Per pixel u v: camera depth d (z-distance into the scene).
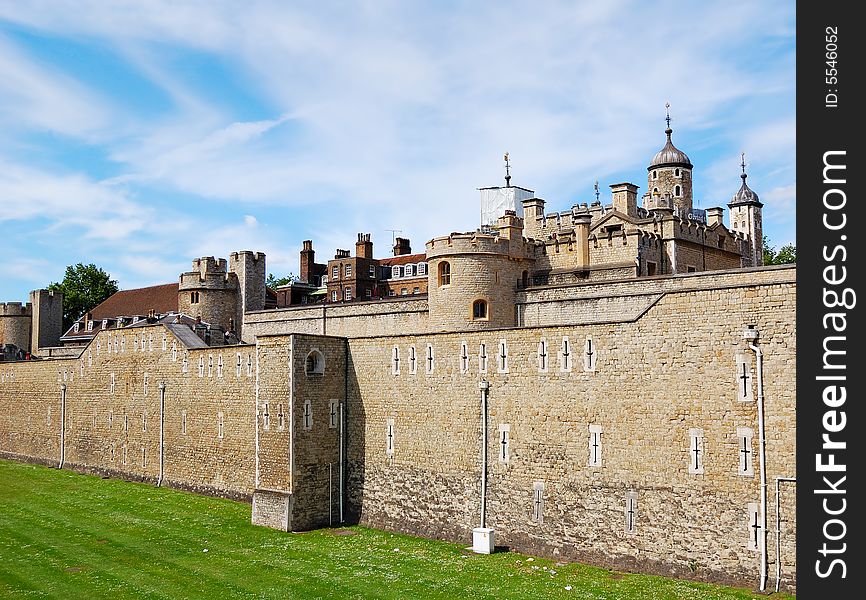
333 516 46.88
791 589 31.59
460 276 51.25
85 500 54.59
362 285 95.31
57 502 54.09
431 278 52.75
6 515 50.22
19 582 36.53
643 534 35.81
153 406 60.94
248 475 52.88
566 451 38.56
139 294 96.81
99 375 66.88
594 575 35.44
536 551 39.28
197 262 81.81
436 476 43.38
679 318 35.38
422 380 44.38
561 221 65.56
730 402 33.72
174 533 44.81
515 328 40.81
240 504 52.22
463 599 32.72
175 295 92.12
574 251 54.00
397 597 33.25
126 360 64.06
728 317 34.00
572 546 38.03
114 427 64.81
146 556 40.34
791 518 31.80
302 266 103.75
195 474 56.91
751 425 33.09
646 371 36.19
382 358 46.38
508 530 40.38
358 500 46.91
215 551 40.97
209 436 55.97
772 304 32.91
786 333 32.47
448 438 43.03
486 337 41.91
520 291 51.97
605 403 37.38
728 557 33.38
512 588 33.84
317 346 46.88
